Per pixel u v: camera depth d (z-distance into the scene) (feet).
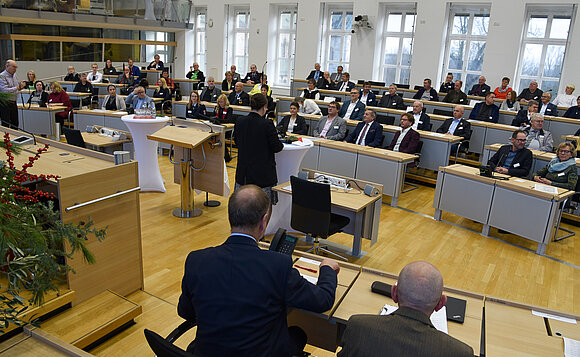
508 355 6.11
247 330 5.39
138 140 18.28
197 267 5.69
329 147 21.39
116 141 19.16
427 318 5.08
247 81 43.09
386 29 44.60
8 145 5.66
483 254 15.19
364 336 5.05
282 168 15.44
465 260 14.61
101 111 26.50
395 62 44.78
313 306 5.84
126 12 46.26
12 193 5.52
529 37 38.32
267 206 6.02
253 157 13.71
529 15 37.99
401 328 4.99
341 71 41.22
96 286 9.88
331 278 6.59
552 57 37.65
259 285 5.49
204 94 34.47
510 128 23.77
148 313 10.27
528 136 21.89
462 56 41.24
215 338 5.42
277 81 52.60
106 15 44.32
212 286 5.50
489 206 16.57
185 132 15.75
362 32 44.57
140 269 11.05
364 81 42.63
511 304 7.42
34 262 5.44
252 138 13.62
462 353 4.76
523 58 38.93
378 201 13.82
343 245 15.19
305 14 47.57
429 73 41.91
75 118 26.99
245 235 5.87
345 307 7.01
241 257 5.63
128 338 9.36
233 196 5.98
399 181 19.48
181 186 16.79
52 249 5.59
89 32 46.39
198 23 56.75
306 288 5.83
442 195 17.99
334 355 9.25
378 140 21.81
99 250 9.78
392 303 7.18
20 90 30.83
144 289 11.33
